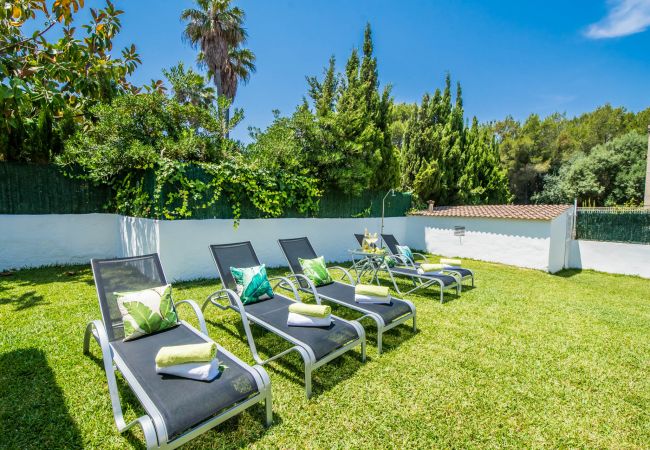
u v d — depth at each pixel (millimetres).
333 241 9984
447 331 4340
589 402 2865
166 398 2045
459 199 16219
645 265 8961
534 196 28453
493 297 6094
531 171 28406
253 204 7738
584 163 25562
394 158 12242
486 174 18672
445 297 6027
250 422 2473
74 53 6238
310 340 2988
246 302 4070
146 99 7043
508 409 2736
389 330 4348
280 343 3791
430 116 15023
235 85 15312
